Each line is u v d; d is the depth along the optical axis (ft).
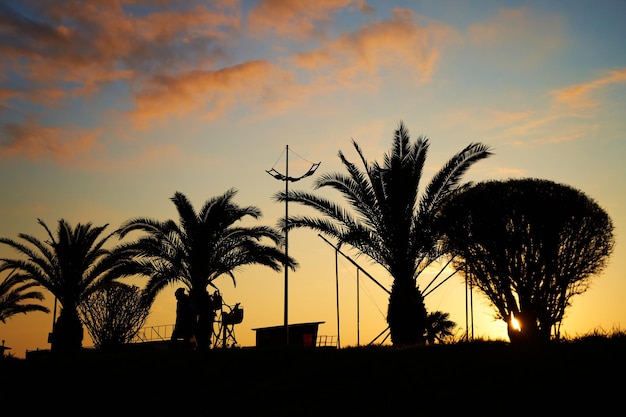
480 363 52.90
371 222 97.55
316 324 122.42
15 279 126.21
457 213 86.17
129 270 106.83
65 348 126.00
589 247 81.82
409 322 93.76
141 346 128.88
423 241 91.71
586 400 41.37
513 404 42.39
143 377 61.16
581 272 81.56
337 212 97.71
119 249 112.68
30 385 60.95
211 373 60.64
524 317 81.76
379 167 96.48
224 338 100.12
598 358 49.60
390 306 95.20
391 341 94.73
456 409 42.96
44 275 127.24
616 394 41.65
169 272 105.81
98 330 131.64
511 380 47.01
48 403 55.88
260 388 54.49
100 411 53.11
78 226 128.98
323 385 53.11
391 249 95.96
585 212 81.61
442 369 52.60
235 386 55.98
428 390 47.62
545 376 46.85
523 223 81.66
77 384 60.44
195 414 50.03
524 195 82.58
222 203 108.06
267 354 67.00
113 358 70.59
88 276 128.16
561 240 81.10
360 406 46.50
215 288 105.60
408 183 95.55
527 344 59.41
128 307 133.28
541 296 81.41
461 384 47.91
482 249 84.43
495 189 84.84
